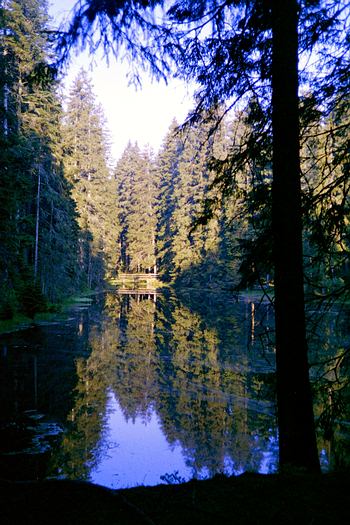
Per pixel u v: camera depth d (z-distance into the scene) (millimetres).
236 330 22562
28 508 3291
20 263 24812
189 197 54000
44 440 8477
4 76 19688
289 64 5004
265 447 8562
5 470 7141
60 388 11953
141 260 68062
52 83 5523
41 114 27328
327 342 13602
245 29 5203
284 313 5082
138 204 70125
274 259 5168
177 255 54188
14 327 21750
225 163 5922
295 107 5027
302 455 4922
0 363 14438
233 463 7844
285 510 3346
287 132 5031
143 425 9547
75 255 36656
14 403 10562
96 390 11945
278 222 5090
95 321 25859
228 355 16594
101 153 52938
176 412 10430
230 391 12156
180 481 7020
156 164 72000
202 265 51000
